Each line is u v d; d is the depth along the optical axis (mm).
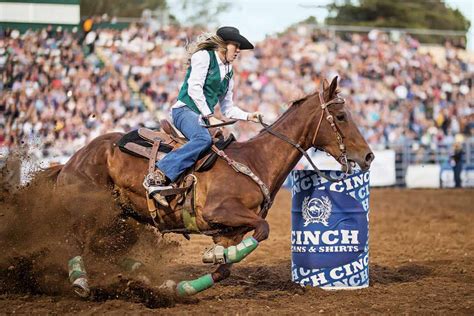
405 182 32594
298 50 36531
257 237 8133
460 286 9742
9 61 27688
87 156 9094
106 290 8727
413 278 10523
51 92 27906
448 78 37938
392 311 8078
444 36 45594
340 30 38781
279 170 8859
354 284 9469
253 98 33500
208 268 11281
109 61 30797
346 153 8773
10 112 26828
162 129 9070
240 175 8477
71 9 26812
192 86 8641
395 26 53719
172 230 8836
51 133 26922
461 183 32875
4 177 9492
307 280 9508
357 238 9484
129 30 32438
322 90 8945
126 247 9492
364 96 35469
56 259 8906
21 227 9133
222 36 8805
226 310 8109
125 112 29125
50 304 8352
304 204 9516
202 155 8602
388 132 34188
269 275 10539
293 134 8914
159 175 8500
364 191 9570
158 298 8445
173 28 34312
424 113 36156
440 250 13844
